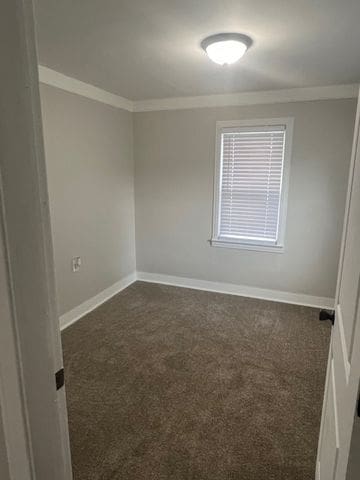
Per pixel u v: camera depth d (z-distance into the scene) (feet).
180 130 12.50
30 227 1.82
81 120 10.32
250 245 12.33
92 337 9.54
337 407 3.41
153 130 12.89
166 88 10.84
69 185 10.09
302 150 11.04
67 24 6.05
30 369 1.90
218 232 12.84
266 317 10.91
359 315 2.53
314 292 11.85
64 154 9.77
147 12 5.57
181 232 13.41
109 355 8.61
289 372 7.94
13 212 1.69
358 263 2.84
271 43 6.86
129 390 7.25
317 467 4.87
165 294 12.87
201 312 11.27
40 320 1.95
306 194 11.27
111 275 12.72
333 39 6.63
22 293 1.79
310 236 11.51
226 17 5.71
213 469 5.35
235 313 11.20
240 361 8.38
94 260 11.63
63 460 2.39
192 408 6.72
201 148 12.34
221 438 5.97
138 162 13.43
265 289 12.53
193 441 5.90
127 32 6.38
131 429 6.17
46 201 2.00
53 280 2.13
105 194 11.91
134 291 13.21
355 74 9.08
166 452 5.67
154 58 7.90
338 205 10.98
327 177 10.93
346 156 10.59
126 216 13.42
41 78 8.65
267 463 5.46
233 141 11.92
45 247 2.00
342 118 10.41
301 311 11.40
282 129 11.11
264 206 11.98
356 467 2.32
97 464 5.43
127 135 12.91
